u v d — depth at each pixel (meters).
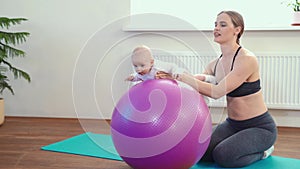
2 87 3.08
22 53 3.05
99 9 3.26
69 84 3.36
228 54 1.98
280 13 3.19
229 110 2.02
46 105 3.41
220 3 3.28
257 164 1.93
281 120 3.05
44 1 3.33
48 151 2.19
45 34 3.35
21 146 2.31
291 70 2.92
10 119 3.28
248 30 2.99
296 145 2.42
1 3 3.39
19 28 3.38
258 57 2.96
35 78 3.40
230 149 1.84
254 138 1.89
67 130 2.81
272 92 2.97
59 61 3.36
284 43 2.99
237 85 1.88
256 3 3.22
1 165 1.91
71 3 3.29
